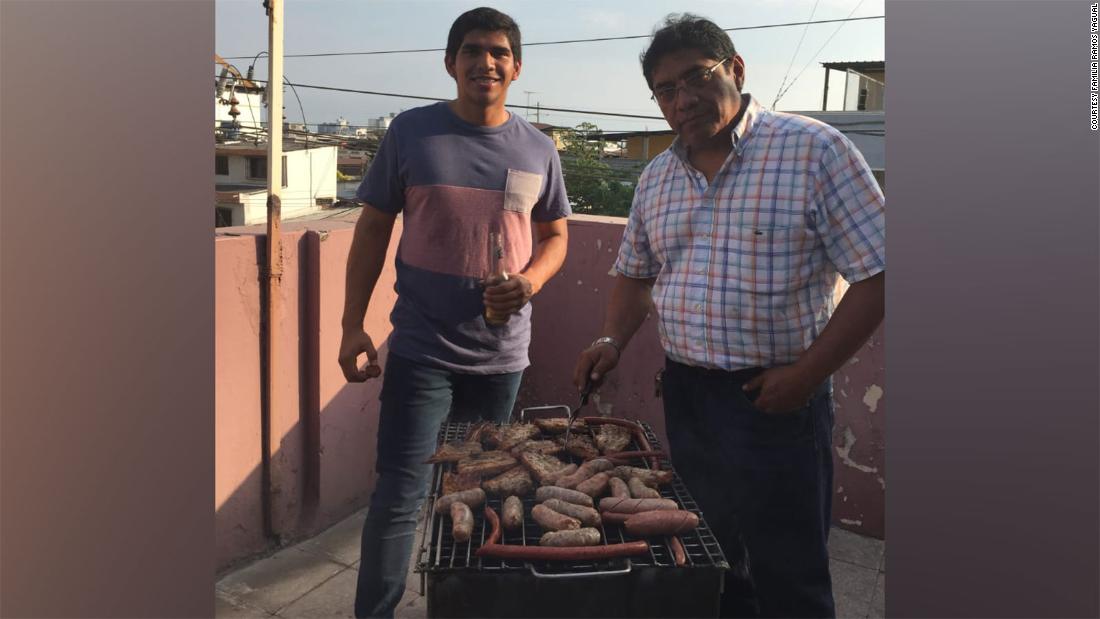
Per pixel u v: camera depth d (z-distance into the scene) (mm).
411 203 1987
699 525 1427
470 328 2010
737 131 1590
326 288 2547
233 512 2355
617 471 1605
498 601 1287
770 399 1577
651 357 2973
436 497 1520
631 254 1950
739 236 1613
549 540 1300
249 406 2371
